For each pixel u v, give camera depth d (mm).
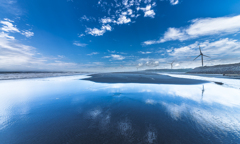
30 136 2787
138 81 14383
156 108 4832
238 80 14484
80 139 2637
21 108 4980
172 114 4145
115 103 5633
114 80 15688
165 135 2766
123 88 9781
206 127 3156
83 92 8320
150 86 10711
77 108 4957
